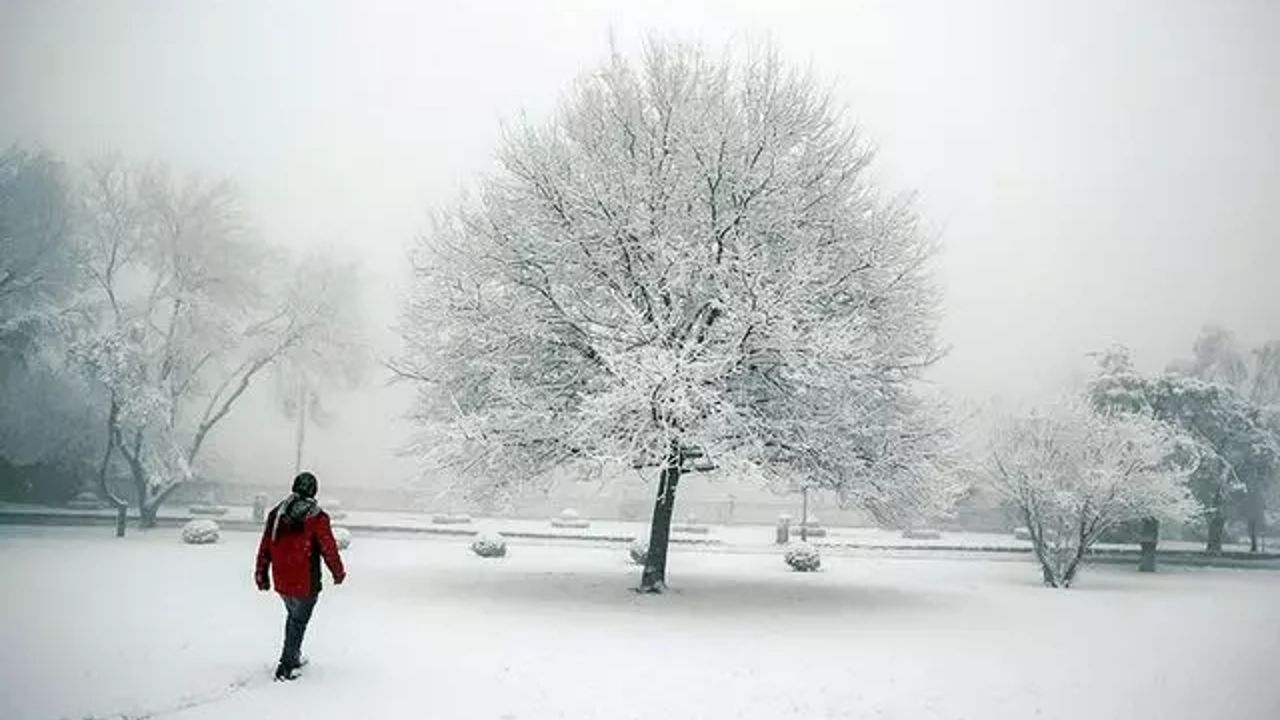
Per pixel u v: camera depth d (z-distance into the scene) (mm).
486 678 9312
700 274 16312
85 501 40125
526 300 16984
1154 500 23844
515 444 16766
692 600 16719
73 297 36688
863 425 16844
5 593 14516
